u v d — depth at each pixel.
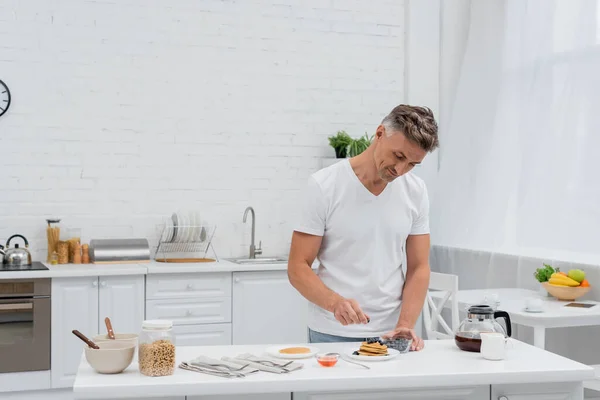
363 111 5.87
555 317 3.61
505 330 2.67
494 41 5.14
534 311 3.72
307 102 5.73
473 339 2.45
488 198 5.10
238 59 5.57
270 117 5.65
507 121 4.98
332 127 5.80
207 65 5.50
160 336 2.14
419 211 2.71
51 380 4.56
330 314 2.65
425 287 2.69
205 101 5.50
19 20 5.09
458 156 5.41
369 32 5.88
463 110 5.39
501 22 5.08
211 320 4.88
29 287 4.50
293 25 5.70
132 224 5.34
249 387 2.06
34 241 5.13
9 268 4.64
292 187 5.71
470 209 5.27
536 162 4.64
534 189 4.64
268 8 5.63
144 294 4.74
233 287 4.92
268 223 5.66
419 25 5.91
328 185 2.60
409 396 2.22
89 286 4.62
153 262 5.09
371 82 5.88
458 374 2.17
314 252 2.65
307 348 2.45
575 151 4.35
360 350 2.38
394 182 2.65
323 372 2.17
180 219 5.21
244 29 5.58
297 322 5.06
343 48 5.82
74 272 4.55
